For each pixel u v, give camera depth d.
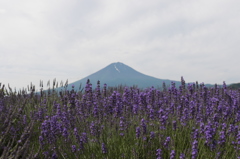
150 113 5.67
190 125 5.95
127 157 4.57
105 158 4.48
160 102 6.67
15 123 5.69
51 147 4.66
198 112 6.12
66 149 5.00
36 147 5.03
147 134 5.30
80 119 6.16
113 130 5.57
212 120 5.91
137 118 6.48
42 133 4.84
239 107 6.19
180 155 4.33
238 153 4.63
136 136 4.85
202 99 7.38
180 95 7.23
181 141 5.20
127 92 6.41
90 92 6.14
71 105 6.01
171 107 6.58
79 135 5.17
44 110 6.90
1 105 6.54
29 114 6.84
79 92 7.54
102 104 6.23
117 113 5.73
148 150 4.75
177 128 5.55
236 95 7.93
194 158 4.23
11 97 7.69
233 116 6.16
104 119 6.01
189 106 6.32
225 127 5.24
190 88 7.04
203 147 4.84
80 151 4.81
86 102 6.23
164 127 5.44
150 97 6.43
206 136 4.68
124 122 5.71
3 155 3.33
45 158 4.46
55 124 5.17
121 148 4.80
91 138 5.45
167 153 4.77
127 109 6.39
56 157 4.56
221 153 4.82
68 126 5.66
